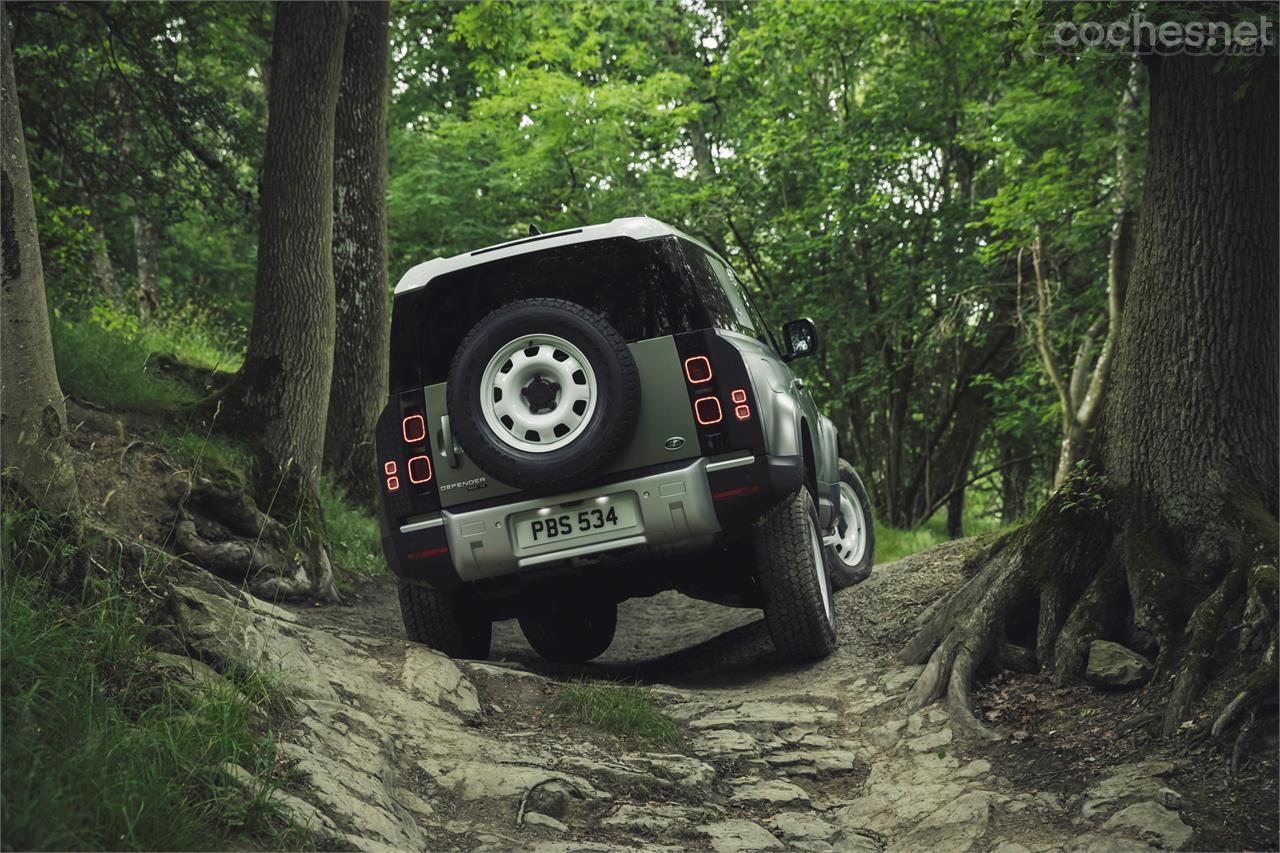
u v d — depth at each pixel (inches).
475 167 768.9
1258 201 212.8
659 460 211.9
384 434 220.7
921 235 791.7
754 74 822.5
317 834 127.8
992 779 174.4
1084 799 159.6
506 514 213.6
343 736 160.9
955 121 770.2
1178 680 181.5
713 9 920.3
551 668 264.1
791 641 237.6
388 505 219.6
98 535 175.9
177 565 201.5
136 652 150.7
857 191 766.5
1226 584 192.9
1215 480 209.0
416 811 151.9
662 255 218.5
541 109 725.9
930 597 268.5
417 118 849.5
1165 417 215.8
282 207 344.2
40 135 483.5
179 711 139.5
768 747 193.9
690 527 211.2
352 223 442.9
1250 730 164.9
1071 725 188.4
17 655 130.0
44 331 176.4
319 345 345.4
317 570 317.4
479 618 244.2
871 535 350.0
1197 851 141.7
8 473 167.6
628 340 214.7
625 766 175.0
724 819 162.2
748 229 871.1
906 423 934.4
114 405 322.7
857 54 792.9
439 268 224.8
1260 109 212.8
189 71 547.5
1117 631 207.3
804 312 828.6
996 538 288.7
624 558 214.1
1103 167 593.3
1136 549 211.0
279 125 346.3
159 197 524.4
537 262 221.6
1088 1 220.5
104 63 492.4
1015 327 770.8
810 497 251.9
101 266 714.8
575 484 207.5
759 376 224.7
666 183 837.8
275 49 350.0
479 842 145.5
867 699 215.8
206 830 119.3
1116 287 535.5
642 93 751.7
